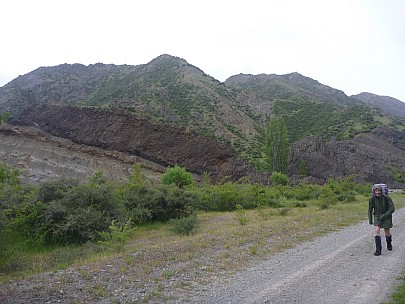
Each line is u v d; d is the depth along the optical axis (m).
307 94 172.00
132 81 142.88
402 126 111.88
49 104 87.38
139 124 80.06
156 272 7.78
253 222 17.66
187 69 147.62
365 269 7.77
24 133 78.00
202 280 7.15
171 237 15.02
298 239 11.43
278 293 6.21
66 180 16.55
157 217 21.00
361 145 88.81
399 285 6.57
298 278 7.11
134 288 6.68
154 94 113.38
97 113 82.31
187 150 76.56
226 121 103.81
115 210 15.95
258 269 7.91
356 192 43.56
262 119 120.12
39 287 6.78
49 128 81.69
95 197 15.52
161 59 165.12
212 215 23.97
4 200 14.26
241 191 28.94
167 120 91.06
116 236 11.90
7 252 9.73
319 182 59.59
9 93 147.00
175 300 6.00
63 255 11.23
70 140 79.31
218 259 8.89
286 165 68.00
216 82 143.00
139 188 22.16
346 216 17.42
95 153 75.19
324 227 13.95
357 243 10.72
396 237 11.80
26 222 13.58
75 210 14.48
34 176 64.38
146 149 76.94
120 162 73.69
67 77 168.62
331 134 101.94
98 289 6.59
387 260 8.57
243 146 87.19
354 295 6.06
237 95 136.62
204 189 32.03
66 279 7.26
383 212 9.47
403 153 94.81
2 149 71.69
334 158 80.69
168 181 43.25
